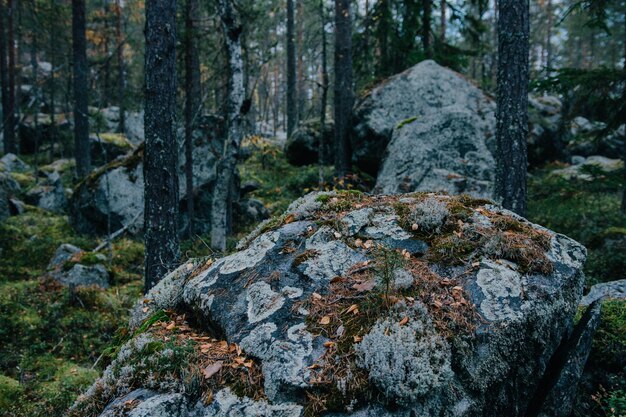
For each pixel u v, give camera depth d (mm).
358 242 3719
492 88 18516
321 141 12406
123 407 2627
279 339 2943
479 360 2844
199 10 13164
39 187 15719
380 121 13195
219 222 8422
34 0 21297
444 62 17234
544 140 15305
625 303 4730
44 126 25250
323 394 2617
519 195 6781
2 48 22625
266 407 2600
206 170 13516
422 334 2723
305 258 3609
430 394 2635
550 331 3182
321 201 4383
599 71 8930
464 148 11156
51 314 8086
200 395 2730
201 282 3822
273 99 41375
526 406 3082
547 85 9180
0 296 8367
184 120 13227
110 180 13141
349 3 14211
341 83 14227
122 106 23922
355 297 3154
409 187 10734
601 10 8805
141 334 3377
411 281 3148
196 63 12992
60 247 10805
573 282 3365
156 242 7066
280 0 16406
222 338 3246
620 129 18625
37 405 5551
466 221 3826
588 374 4109
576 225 9930
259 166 20125
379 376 2590
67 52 24453
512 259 3396
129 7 27578
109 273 10203
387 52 18297
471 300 3092
